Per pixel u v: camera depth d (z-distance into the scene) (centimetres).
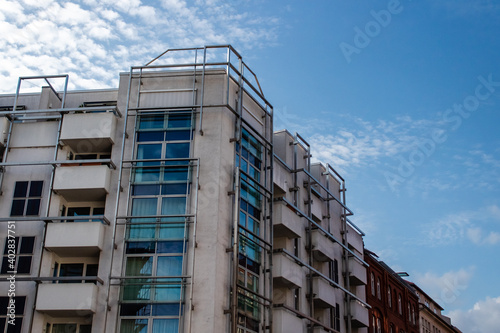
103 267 3272
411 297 6525
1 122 3644
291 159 4347
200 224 3322
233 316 3155
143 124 3578
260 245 3584
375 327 5316
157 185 3431
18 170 3584
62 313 3222
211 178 3416
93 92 3909
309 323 4022
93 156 3641
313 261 4394
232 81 3703
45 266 3322
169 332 3122
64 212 3534
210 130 3525
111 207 3400
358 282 4894
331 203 4784
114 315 3167
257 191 3675
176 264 3253
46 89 3831
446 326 8406
